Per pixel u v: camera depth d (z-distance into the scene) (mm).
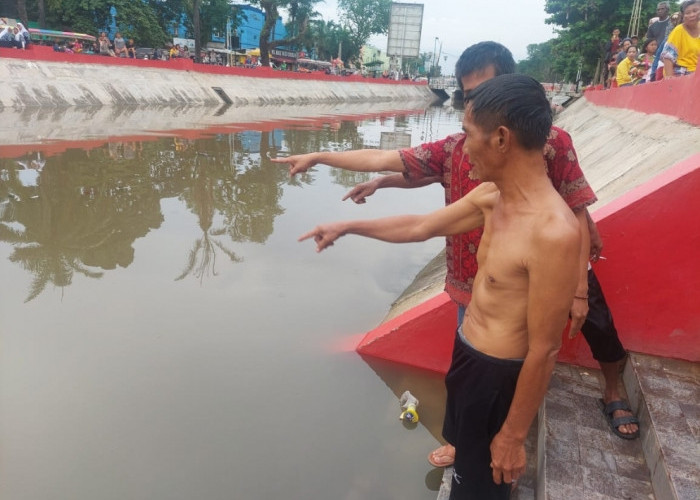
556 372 3020
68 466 2605
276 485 2539
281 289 4910
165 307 4410
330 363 3668
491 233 1839
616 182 4180
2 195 7465
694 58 6289
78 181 8422
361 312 4523
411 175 2613
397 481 2604
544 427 2514
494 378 1812
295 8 40844
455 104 52594
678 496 1884
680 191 2719
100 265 5266
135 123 16156
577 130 13211
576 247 1588
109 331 3965
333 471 2652
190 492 2469
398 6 54406
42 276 4941
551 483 2172
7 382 3264
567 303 1621
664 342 2936
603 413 2633
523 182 1679
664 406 2434
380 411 3168
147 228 6441
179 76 26125
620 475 2229
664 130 4734
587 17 30078
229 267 5359
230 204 7602
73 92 20125
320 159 2725
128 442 2797
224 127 16578
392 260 5922
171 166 9906
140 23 35500
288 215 7223
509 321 1767
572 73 37156
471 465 1979
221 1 43281
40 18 30109
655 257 2840
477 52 2232
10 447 2717
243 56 45406
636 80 9961
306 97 35406
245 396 3250
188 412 3072
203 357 3674
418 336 3582
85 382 3311
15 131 12781
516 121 1594
